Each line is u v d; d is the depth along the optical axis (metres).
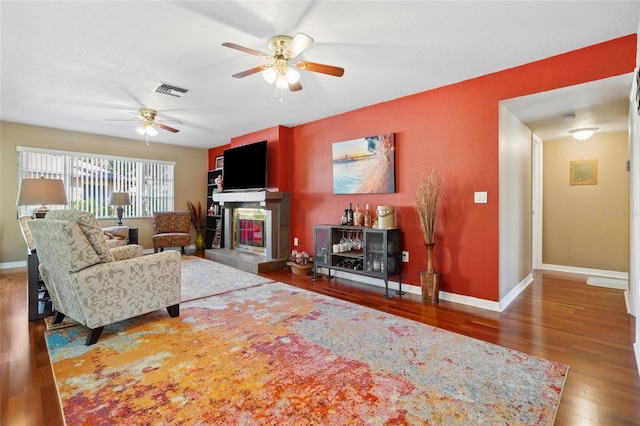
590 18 2.21
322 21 2.28
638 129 2.17
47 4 2.07
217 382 1.85
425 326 2.70
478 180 3.26
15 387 1.81
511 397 1.71
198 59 2.88
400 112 3.89
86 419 1.54
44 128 5.38
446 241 3.50
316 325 2.71
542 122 3.90
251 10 2.15
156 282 2.72
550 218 5.02
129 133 5.91
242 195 5.52
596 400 1.69
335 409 1.61
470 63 2.94
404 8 2.12
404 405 1.64
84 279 2.29
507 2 2.04
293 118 4.85
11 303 3.30
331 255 4.21
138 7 2.11
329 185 4.74
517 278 3.74
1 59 2.87
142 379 1.88
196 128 5.52
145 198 6.66
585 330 2.62
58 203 3.47
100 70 3.12
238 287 3.94
